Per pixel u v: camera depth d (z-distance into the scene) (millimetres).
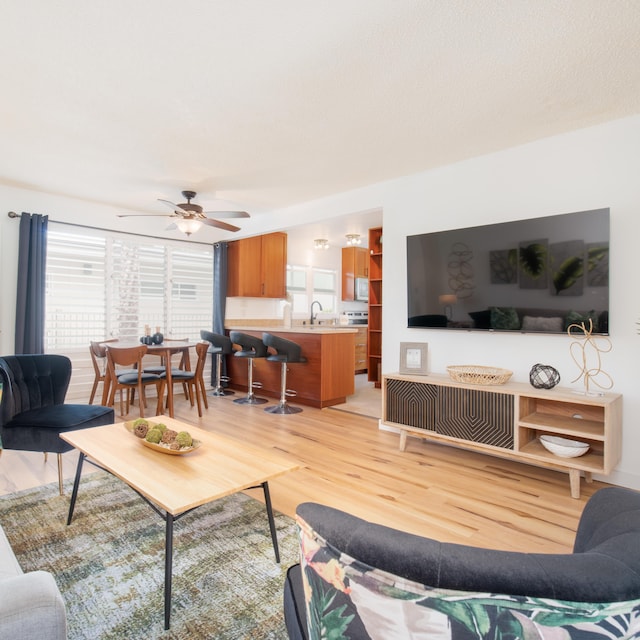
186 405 4867
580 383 2791
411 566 581
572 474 2480
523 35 1817
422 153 3191
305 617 954
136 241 5039
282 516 2223
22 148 3100
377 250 6074
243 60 2002
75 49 1916
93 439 2150
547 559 585
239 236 5566
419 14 1688
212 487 1580
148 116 2582
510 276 3010
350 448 3357
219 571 1743
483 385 2867
